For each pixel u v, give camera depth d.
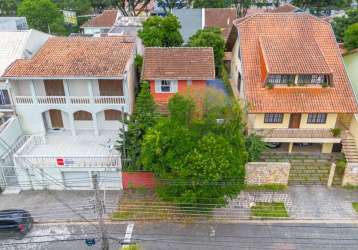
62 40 32.78
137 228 23.12
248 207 24.78
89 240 19.36
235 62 36.09
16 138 29.22
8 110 29.75
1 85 29.53
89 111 29.39
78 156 25.91
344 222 23.48
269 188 26.39
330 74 27.58
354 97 27.94
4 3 65.06
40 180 26.70
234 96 32.66
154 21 39.28
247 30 31.66
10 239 22.48
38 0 56.59
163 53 32.75
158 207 24.83
